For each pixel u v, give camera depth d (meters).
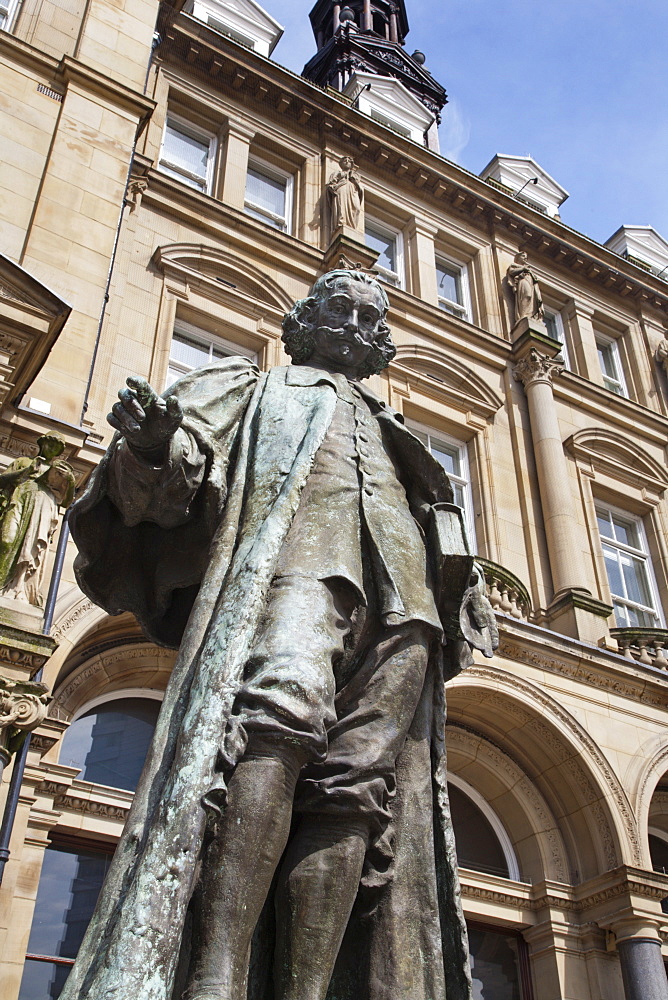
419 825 1.89
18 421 8.97
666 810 13.34
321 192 17.92
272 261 15.77
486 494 15.94
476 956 10.95
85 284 11.05
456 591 2.11
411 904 1.80
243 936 1.45
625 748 12.23
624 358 21.09
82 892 8.73
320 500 2.03
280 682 1.60
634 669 13.05
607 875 11.02
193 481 1.88
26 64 12.69
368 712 1.81
